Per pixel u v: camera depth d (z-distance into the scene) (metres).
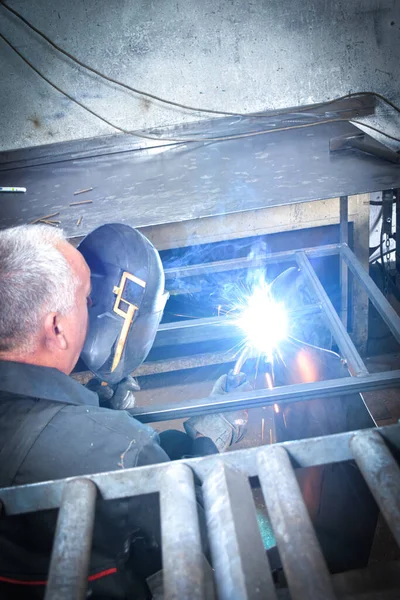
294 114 3.13
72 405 1.10
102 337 1.51
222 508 0.69
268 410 2.69
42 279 1.06
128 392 1.79
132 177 2.77
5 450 1.03
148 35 2.95
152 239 2.69
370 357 3.07
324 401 1.94
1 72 3.00
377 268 3.41
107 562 1.06
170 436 1.64
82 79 3.04
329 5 2.90
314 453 0.77
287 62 3.06
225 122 3.15
